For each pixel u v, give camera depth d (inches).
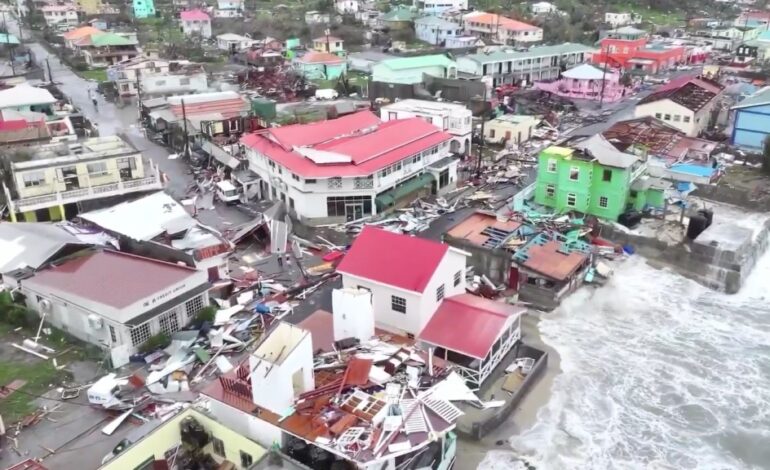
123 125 3983.8
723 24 7613.2
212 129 3511.3
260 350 1316.4
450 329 1647.4
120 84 4635.8
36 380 1633.9
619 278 2242.9
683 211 2476.6
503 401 1600.6
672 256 2301.9
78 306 1743.4
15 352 1749.5
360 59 5649.6
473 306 1712.6
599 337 1927.9
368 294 1572.3
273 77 5034.5
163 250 2039.9
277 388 1261.1
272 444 1240.8
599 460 1464.1
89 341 1774.1
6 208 2556.6
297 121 3703.3
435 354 1642.5
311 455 1216.2
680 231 2433.6
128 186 2625.5
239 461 1259.8
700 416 1620.3
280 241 2330.2
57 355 1736.0
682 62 5812.0
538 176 2640.3
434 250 1712.6
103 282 1802.4
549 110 4156.0
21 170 2412.6
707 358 1840.6
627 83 4899.1
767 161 3058.6
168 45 6387.8
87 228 2267.5
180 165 3250.5
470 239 2236.7
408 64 4648.1
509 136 3521.2
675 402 1665.8
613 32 6565.0
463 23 7194.9
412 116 3302.2
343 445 1191.6
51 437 1449.3
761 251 2426.2
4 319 1888.5
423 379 1443.2
